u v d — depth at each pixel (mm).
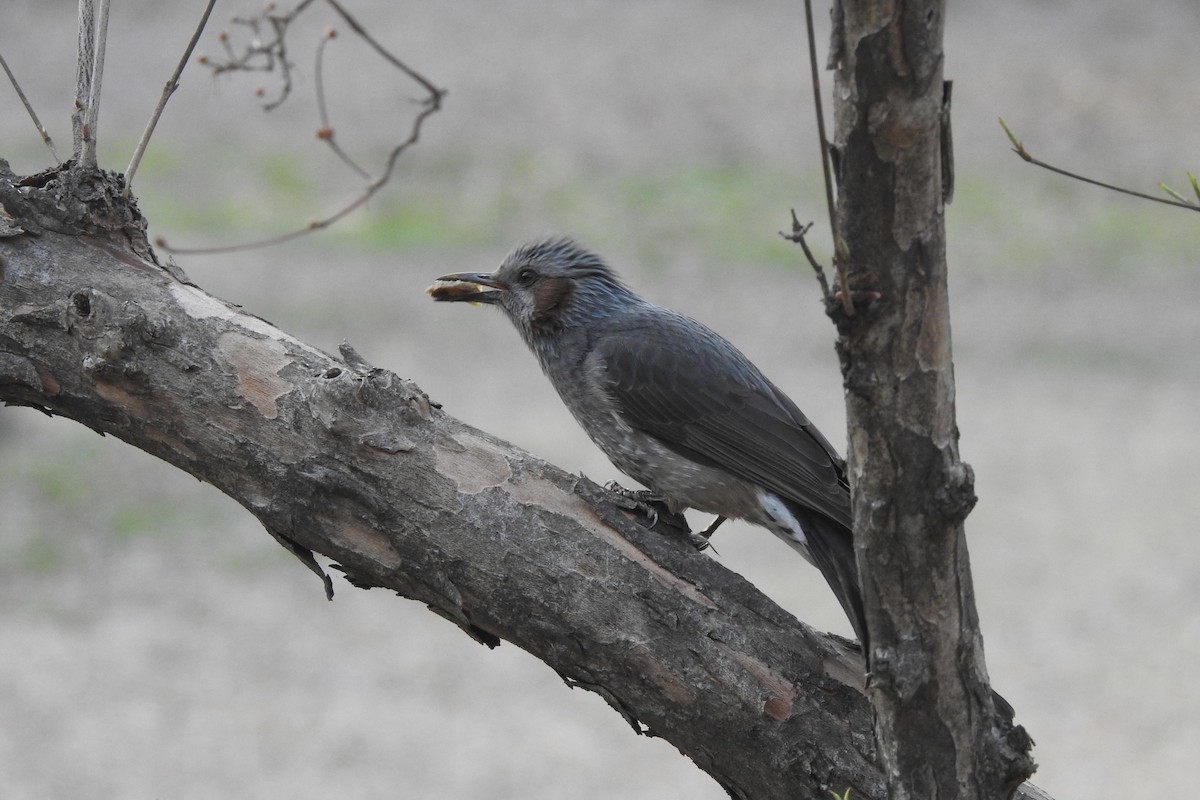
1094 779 13547
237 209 28391
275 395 5516
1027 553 18047
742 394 7500
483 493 5469
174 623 16016
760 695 5266
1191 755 13859
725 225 28891
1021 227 29391
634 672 5371
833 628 15531
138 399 5582
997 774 4570
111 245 5785
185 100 32719
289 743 13898
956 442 4250
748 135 32719
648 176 30688
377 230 27984
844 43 3816
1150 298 26750
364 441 5438
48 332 5602
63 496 18500
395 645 16000
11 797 12695
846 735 5238
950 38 37781
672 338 7770
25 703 14312
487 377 22688
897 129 3834
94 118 5801
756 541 18281
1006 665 15508
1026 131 32969
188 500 18719
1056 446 21156
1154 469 20344
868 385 4145
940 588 4348
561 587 5395
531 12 39562
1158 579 17234
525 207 29250
